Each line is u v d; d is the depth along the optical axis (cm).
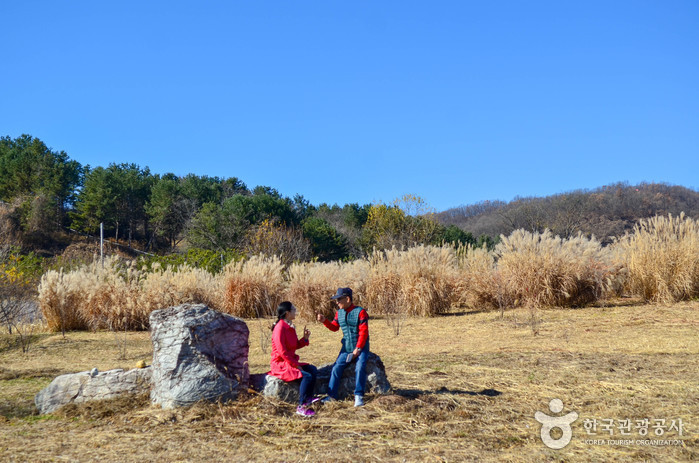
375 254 1688
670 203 7762
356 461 450
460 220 9569
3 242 3206
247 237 3650
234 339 662
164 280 1595
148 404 634
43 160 6228
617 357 837
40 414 643
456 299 1650
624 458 447
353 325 630
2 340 1302
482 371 783
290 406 617
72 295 1525
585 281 1459
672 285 1394
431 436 512
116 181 6053
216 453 479
